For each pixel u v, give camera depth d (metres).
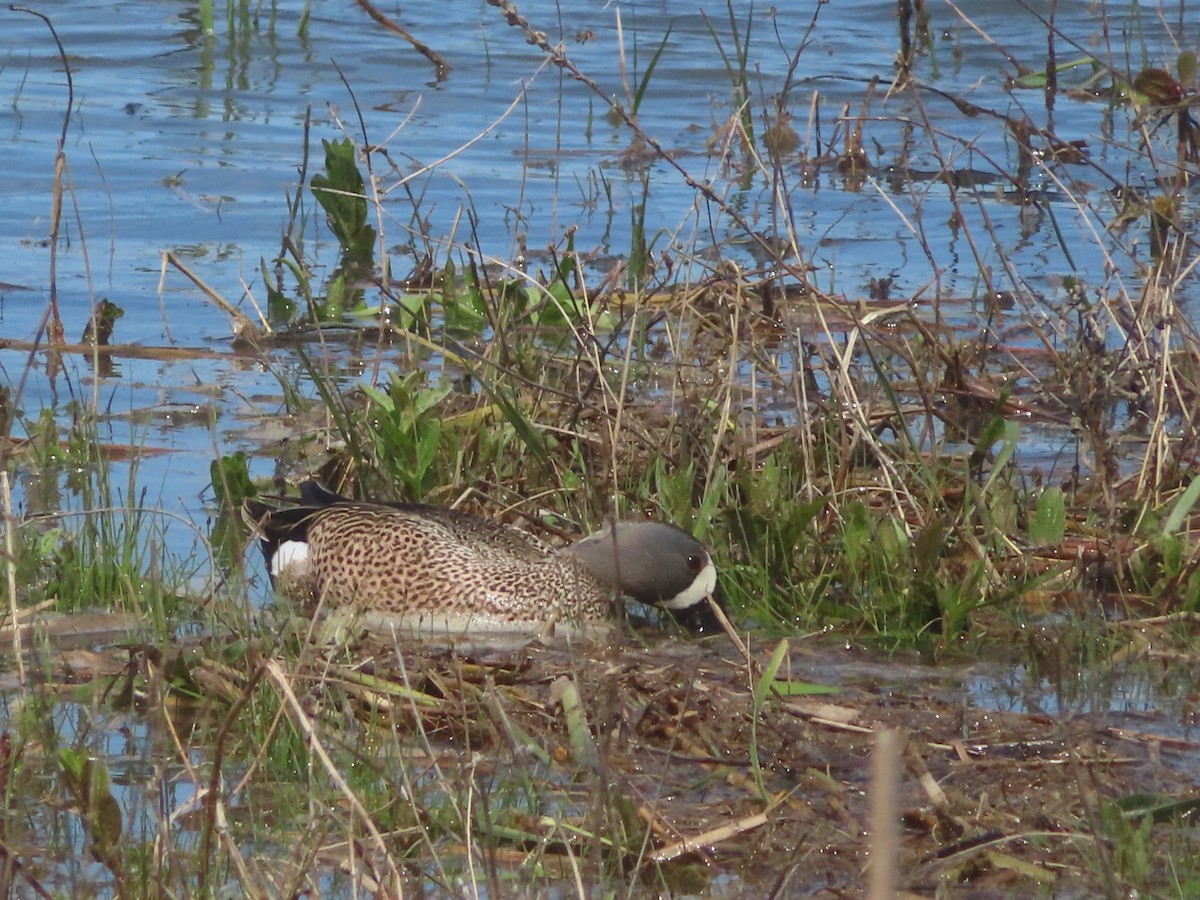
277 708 8.43
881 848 4.36
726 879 7.42
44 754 8.10
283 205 19.34
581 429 12.59
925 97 23.30
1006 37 25.69
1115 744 8.72
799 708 8.91
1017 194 20.22
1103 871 6.78
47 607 10.10
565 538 11.62
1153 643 10.12
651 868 7.46
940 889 7.23
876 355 15.05
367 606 10.32
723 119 22.56
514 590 10.51
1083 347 13.41
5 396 13.14
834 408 12.48
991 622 10.41
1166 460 12.20
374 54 25.70
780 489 11.46
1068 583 10.84
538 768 8.34
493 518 11.73
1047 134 14.25
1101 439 12.02
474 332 15.66
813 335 15.43
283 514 11.21
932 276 17.28
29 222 18.42
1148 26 25.72
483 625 10.49
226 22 27.45
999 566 10.97
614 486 11.18
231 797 7.73
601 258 17.61
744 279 15.45
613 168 20.84
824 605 10.54
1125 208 18.11
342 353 15.31
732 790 8.25
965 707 9.11
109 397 13.97
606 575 10.64
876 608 10.47
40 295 16.30
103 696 8.82
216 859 7.20
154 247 17.91
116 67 24.81
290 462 12.66
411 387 13.04
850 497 11.81
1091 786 8.12
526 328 15.33
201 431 13.32
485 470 12.37
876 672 9.77
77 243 17.83
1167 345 12.16
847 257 17.97
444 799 7.89
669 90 23.91
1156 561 10.94
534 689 9.25
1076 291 14.20
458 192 19.69
